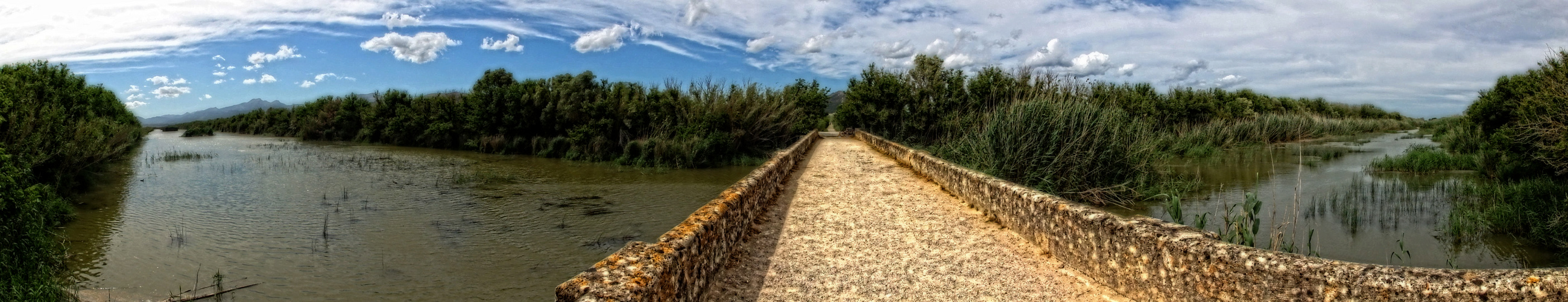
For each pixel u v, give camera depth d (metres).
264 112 66.56
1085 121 11.82
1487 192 12.01
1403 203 11.98
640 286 3.44
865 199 10.08
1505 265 8.04
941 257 6.34
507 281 8.30
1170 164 19.69
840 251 6.62
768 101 28.83
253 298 7.54
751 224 7.74
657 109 27.22
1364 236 9.55
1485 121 14.83
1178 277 4.39
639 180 19.52
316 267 8.87
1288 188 14.38
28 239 8.03
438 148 35.56
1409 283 3.37
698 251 4.84
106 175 19.52
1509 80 13.89
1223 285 4.05
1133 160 12.26
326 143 42.00
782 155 13.45
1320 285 3.61
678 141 24.28
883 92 25.83
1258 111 45.19
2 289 6.99
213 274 8.51
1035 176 11.34
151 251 9.66
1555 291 3.16
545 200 15.12
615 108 27.31
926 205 9.41
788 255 6.50
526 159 27.55
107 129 19.64
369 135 41.56
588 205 14.31
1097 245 5.43
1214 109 31.19
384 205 14.12
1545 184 10.78
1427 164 17.12
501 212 13.32
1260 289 3.84
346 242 10.40
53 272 8.02
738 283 5.57
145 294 7.69
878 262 6.21
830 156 19.22
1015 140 11.81
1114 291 5.16
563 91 28.91
